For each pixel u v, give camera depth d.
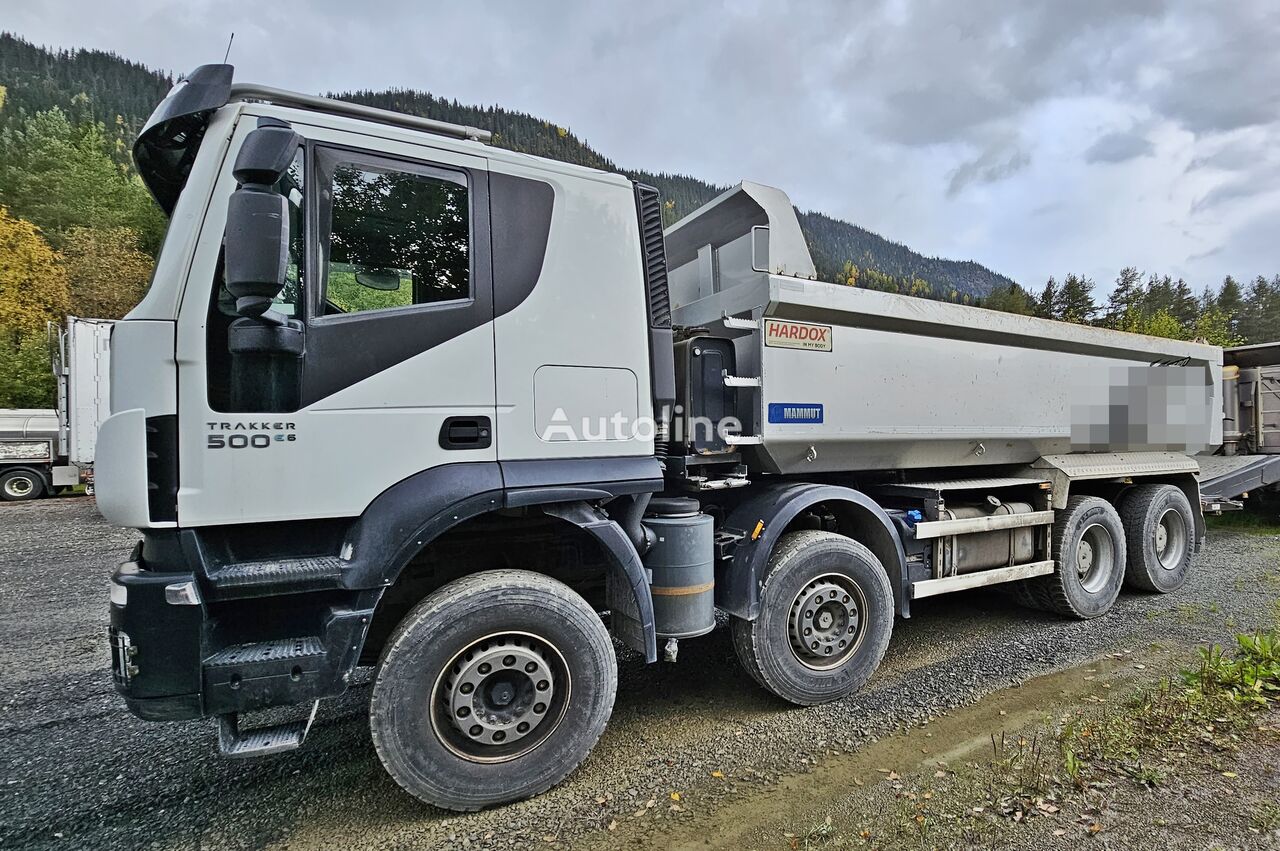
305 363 2.27
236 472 2.18
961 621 4.80
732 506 3.64
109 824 2.45
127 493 2.07
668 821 2.38
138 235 28.69
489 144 2.80
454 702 2.42
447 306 2.50
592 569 3.23
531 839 2.30
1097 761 2.66
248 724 3.26
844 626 3.44
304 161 2.30
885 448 3.94
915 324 3.91
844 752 2.86
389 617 2.95
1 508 12.73
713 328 3.70
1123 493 5.59
